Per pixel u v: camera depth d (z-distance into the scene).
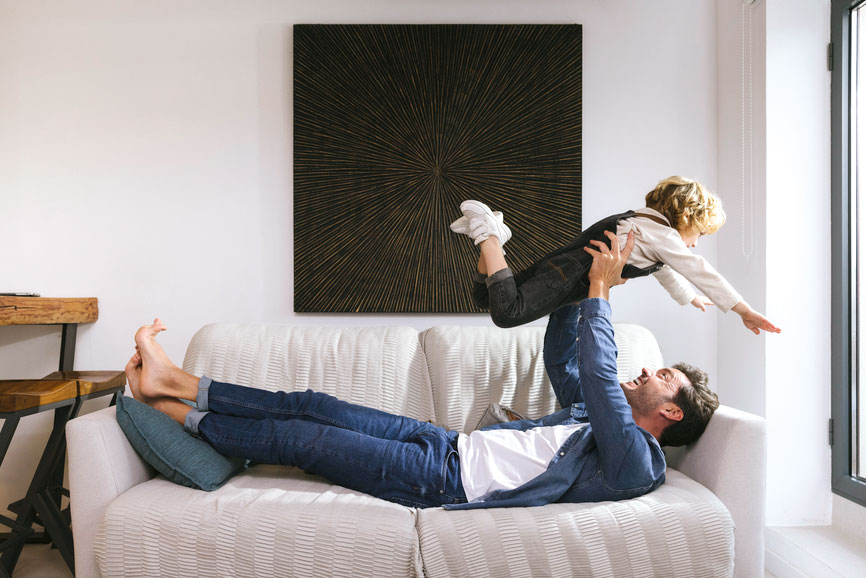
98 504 1.56
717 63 2.58
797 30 2.26
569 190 2.54
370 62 2.54
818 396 2.23
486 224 1.74
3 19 2.54
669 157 2.58
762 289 2.26
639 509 1.47
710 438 1.68
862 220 2.17
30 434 2.50
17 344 2.53
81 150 2.54
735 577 1.56
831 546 2.01
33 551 2.24
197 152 2.55
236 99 2.56
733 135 2.46
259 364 2.15
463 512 1.49
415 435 1.78
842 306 2.19
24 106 2.54
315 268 2.53
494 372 2.14
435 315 2.58
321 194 2.53
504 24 2.56
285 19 2.57
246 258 2.55
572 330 1.95
